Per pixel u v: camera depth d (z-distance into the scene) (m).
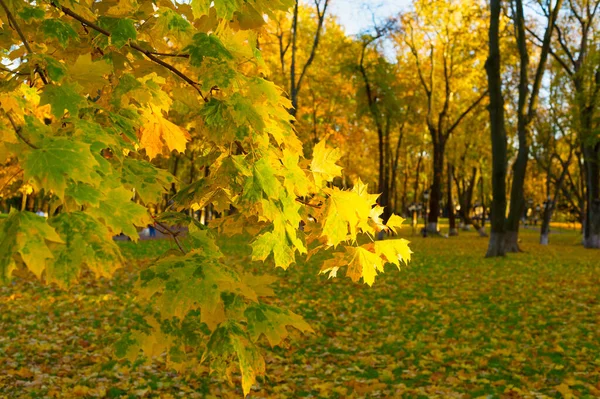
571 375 6.18
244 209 2.06
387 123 35.34
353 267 2.02
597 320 9.48
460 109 42.38
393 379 6.09
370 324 9.30
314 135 36.84
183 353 2.14
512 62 33.44
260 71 2.12
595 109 26.56
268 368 6.49
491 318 9.86
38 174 1.27
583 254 25.14
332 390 5.69
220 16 1.79
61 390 5.49
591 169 31.47
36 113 2.36
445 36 35.41
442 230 55.22
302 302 11.13
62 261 1.26
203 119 1.97
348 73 33.25
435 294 12.60
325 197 2.06
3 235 1.23
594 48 27.02
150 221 1.86
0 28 1.96
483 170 54.59
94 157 1.46
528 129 25.19
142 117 2.25
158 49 2.25
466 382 5.99
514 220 26.27
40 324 8.57
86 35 2.09
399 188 67.12
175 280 1.57
